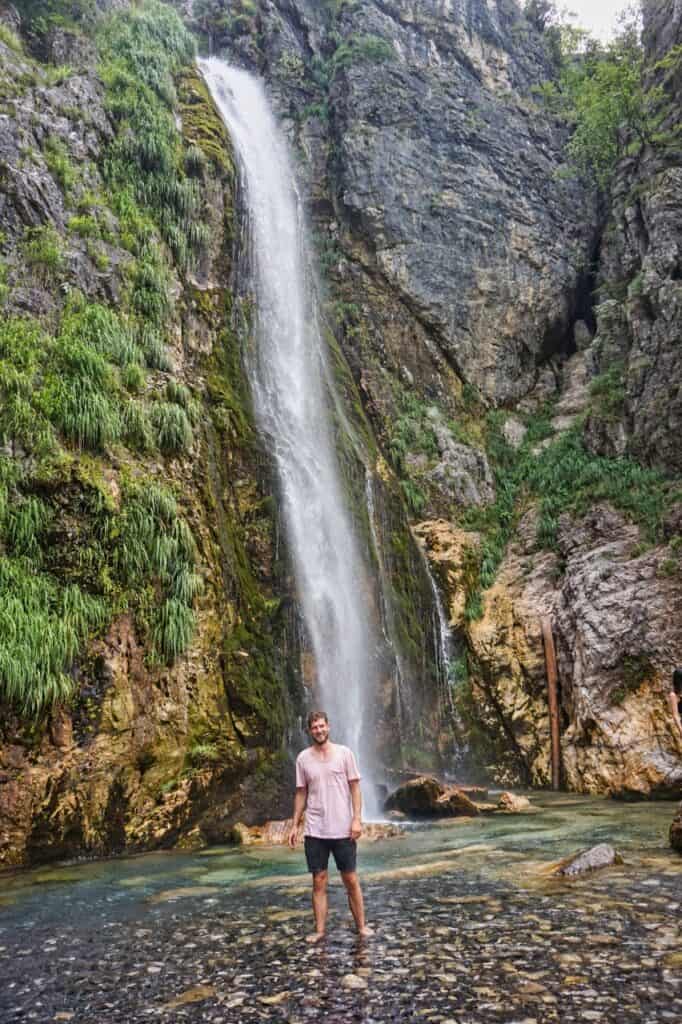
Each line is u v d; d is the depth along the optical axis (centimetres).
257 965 625
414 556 2550
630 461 2648
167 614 1452
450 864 1029
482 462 2902
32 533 1327
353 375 2922
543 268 3294
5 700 1166
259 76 3403
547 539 2577
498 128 3444
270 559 1928
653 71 3272
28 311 1591
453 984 559
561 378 3272
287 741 1680
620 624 2064
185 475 1714
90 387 1546
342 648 2041
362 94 3247
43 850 1154
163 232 2109
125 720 1316
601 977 560
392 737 2102
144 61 2411
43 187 1773
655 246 2814
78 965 653
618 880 869
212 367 2122
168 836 1299
